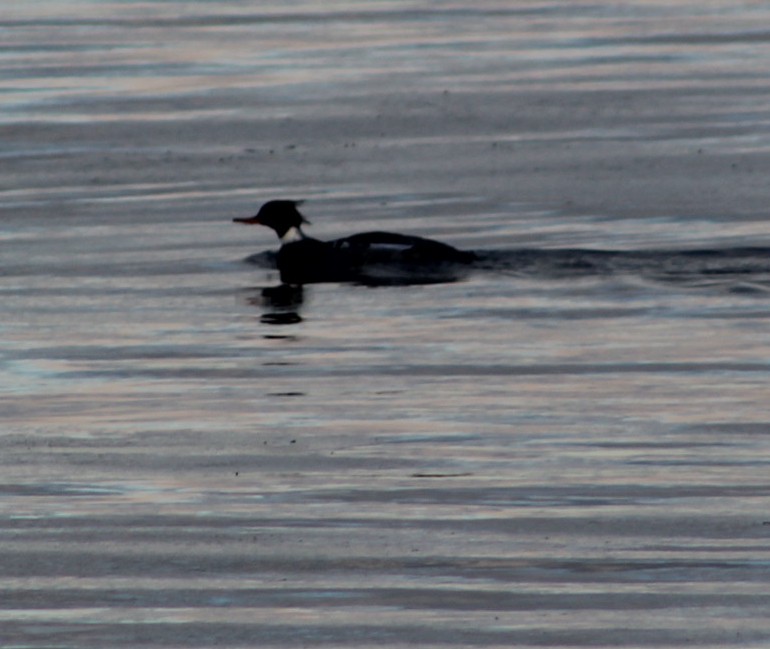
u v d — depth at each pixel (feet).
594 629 37.35
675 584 39.81
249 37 148.36
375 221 87.45
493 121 113.60
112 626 37.93
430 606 38.83
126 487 47.70
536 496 46.37
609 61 136.56
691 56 138.62
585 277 73.92
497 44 144.56
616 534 43.14
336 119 114.62
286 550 42.42
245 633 37.52
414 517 44.78
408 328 66.69
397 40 146.41
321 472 48.88
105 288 74.38
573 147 105.40
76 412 55.93
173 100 121.70
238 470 49.19
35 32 152.46
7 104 120.98
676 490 46.65
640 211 87.92
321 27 153.89
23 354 63.72
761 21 156.56
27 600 39.45
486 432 52.80
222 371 61.00
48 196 94.68
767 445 50.88
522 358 61.87
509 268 75.66
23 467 49.73
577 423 53.62
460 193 93.45
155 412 55.77
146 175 99.60
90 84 127.75
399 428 53.42
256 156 104.06
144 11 164.96
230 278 76.23
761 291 70.95
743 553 41.68
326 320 68.39
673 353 62.13
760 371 59.52
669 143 106.11
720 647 36.29
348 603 39.09
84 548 42.70
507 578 40.37
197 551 42.47
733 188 92.99
